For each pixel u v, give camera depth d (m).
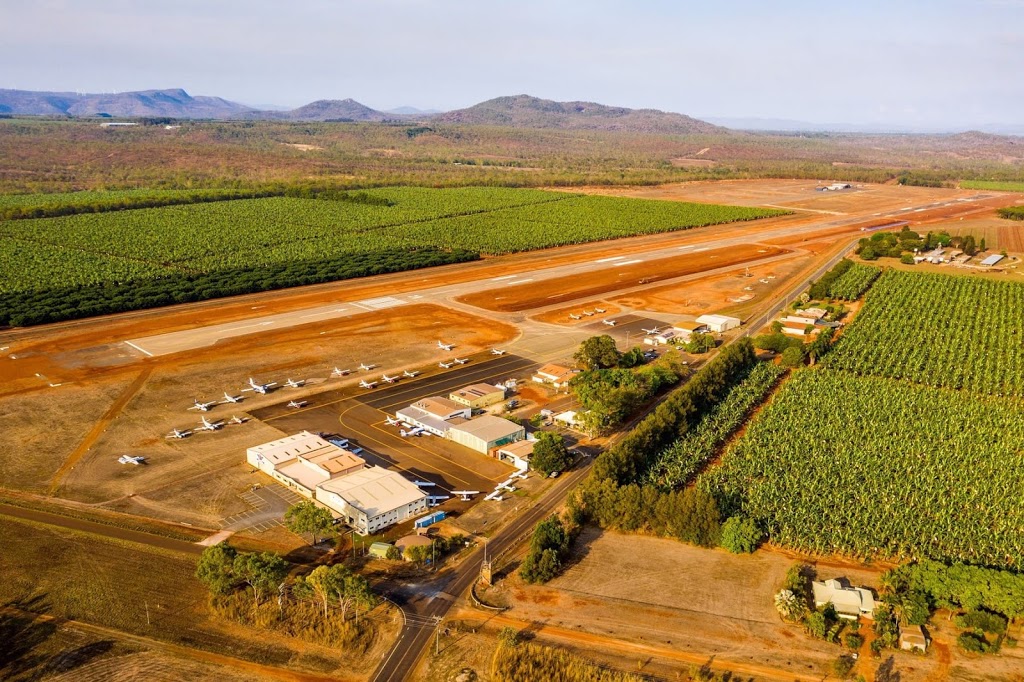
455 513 106.44
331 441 127.25
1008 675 77.50
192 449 123.50
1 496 107.19
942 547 98.38
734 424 137.00
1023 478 116.62
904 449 125.31
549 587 90.81
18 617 82.88
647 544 100.50
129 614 84.06
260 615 83.69
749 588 91.38
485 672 76.69
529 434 131.88
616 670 77.44
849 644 80.94
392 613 85.50
